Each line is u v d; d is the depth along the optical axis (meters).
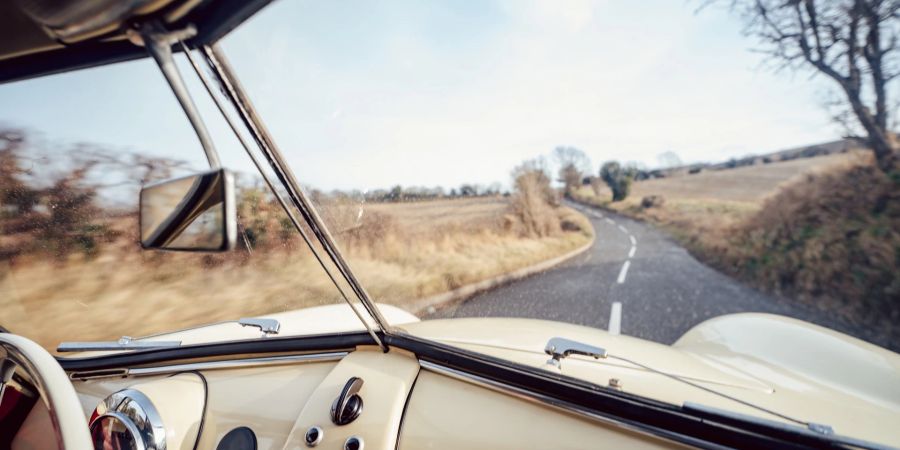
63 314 4.60
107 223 5.68
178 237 0.63
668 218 13.78
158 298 4.77
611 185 19.91
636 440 0.98
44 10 0.74
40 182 5.29
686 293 5.46
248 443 1.18
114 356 1.68
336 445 1.07
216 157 0.71
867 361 1.60
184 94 0.71
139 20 0.69
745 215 9.73
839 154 8.07
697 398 1.21
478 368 1.25
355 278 1.21
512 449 1.02
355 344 1.45
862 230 6.36
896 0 6.67
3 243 5.40
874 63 7.20
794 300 5.17
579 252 9.58
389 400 1.19
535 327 1.84
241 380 1.42
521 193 12.83
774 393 1.40
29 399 1.42
